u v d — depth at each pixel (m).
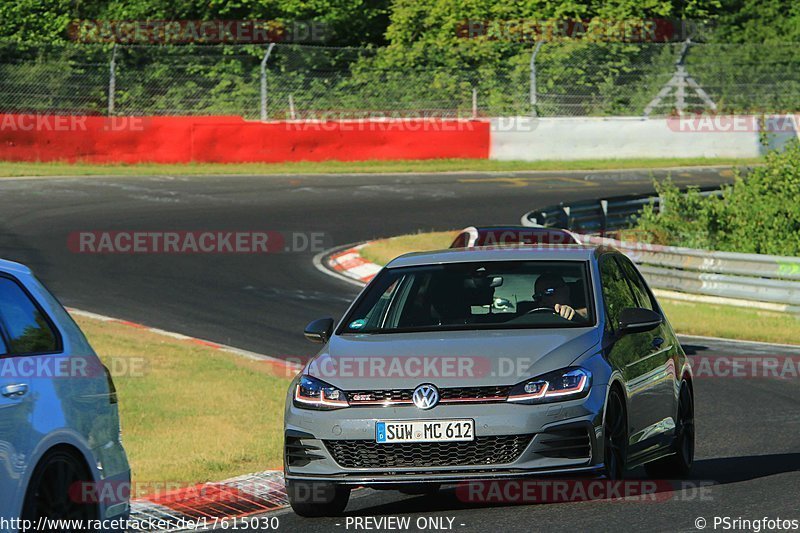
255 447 37.53
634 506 27.64
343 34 170.75
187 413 42.88
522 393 26.42
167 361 52.62
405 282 31.73
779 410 44.16
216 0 161.12
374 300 31.41
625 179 132.75
